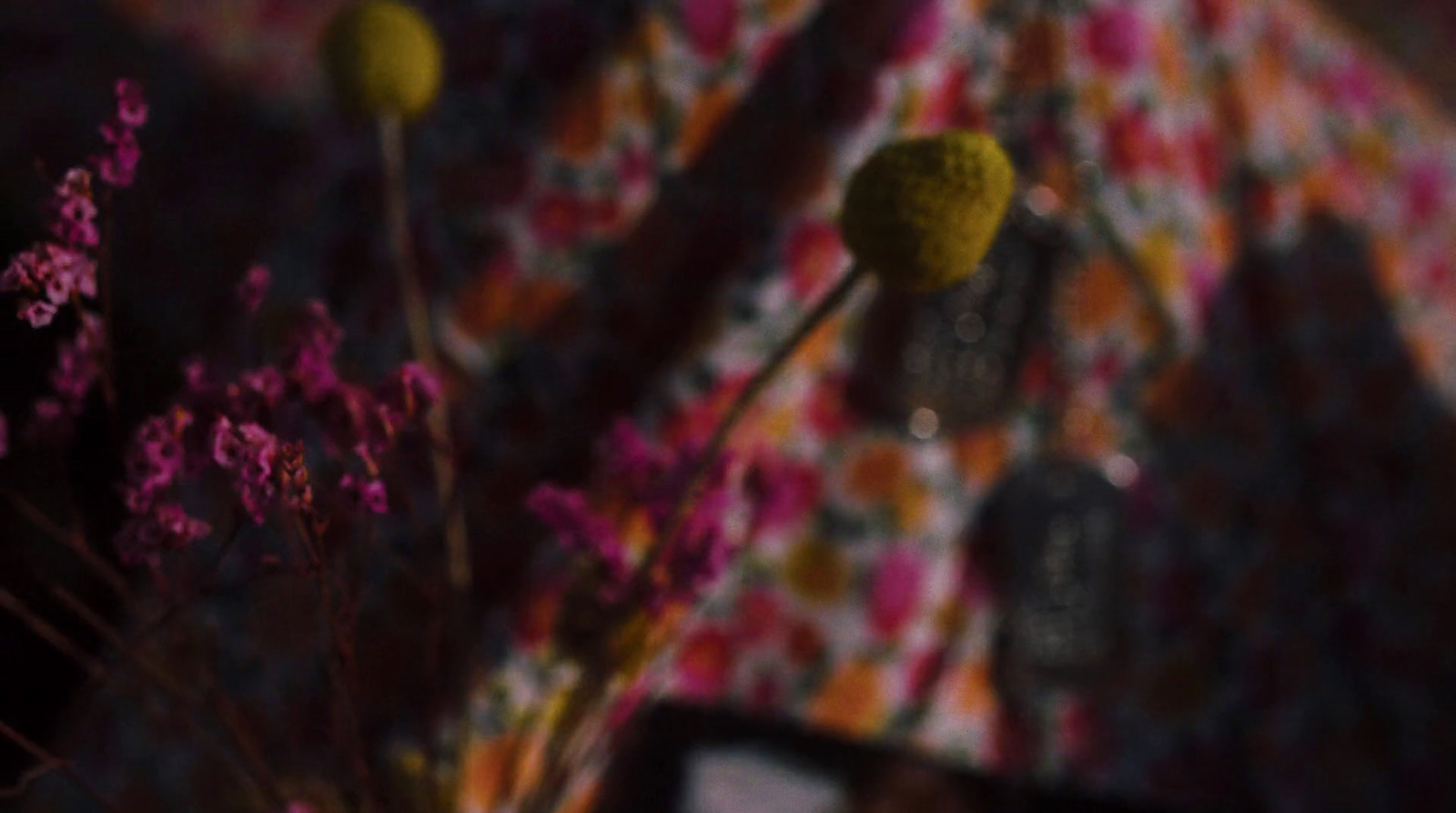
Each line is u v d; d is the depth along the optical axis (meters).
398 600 0.74
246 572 0.74
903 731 0.79
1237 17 0.82
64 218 0.59
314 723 0.73
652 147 0.78
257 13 1.01
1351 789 0.83
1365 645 0.84
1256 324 0.83
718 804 0.77
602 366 0.78
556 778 0.65
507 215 0.77
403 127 0.79
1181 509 0.80
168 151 0.95
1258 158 0.82
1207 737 0.81
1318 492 0.83
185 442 0.60
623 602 0.64
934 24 0.76
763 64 0.78
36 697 0.79
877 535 0.79
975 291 0.78
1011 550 0.79
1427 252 0.87
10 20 0.96
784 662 0.79
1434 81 0.99
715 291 0.76
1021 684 0.79
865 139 0.76
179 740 0.73
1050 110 0.78
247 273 0.62
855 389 0.78
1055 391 0.79
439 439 0.64
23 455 0.80
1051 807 0.82
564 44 0.78
